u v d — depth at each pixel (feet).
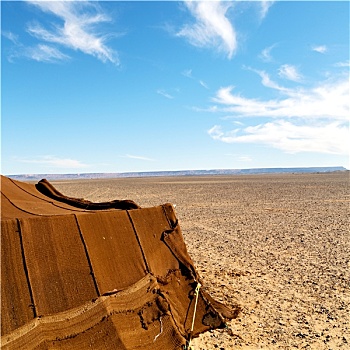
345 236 46.32
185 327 20.01
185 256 22.39
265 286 28.40
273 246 41.37
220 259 36.01
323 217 61.46
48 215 20.03
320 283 29.09
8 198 22.68
